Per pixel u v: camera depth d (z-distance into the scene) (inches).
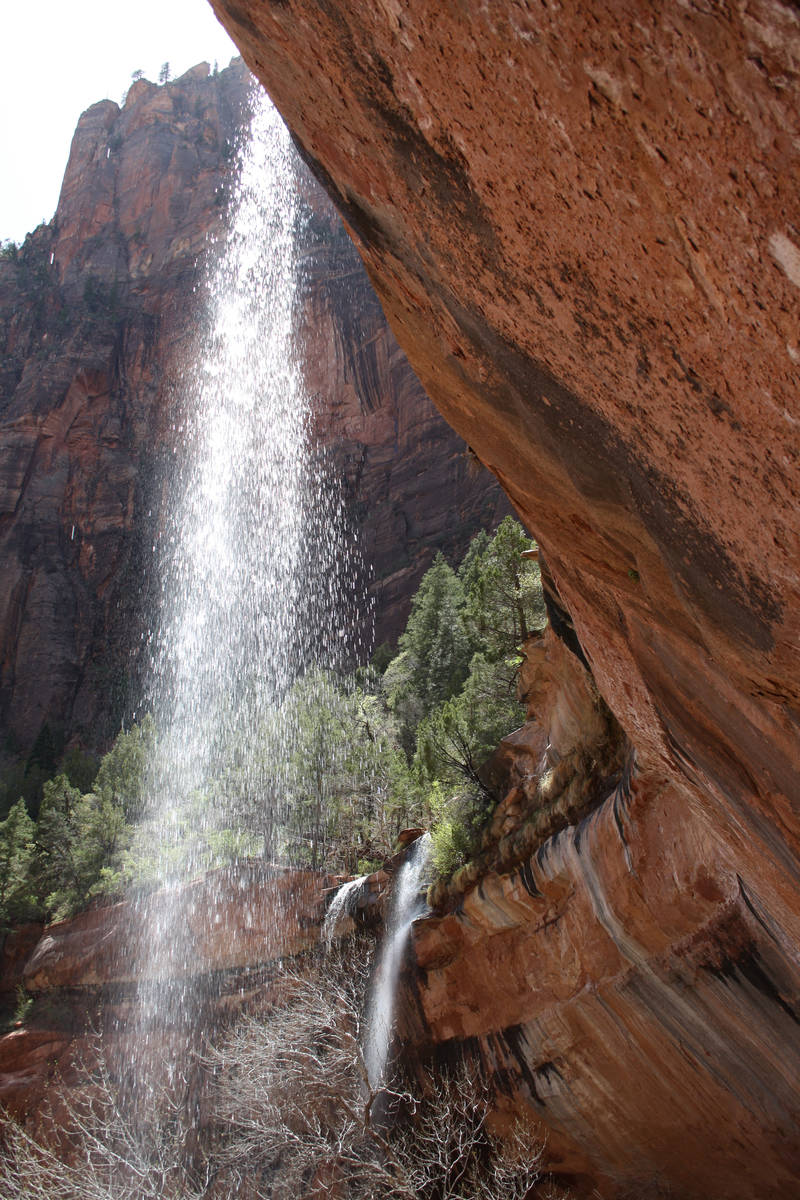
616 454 85.2
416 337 107.0
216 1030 688.4
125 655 2432.3
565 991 374.0
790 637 82.0
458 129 67.2
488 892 422.6
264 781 1055.6
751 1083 289.0
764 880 156.3
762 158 47.6
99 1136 634.2
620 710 177.8
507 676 694.5
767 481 67.4
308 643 2149.4
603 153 56.1
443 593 1295.5
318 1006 545.3
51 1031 782.5
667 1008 309.9
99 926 831.1
